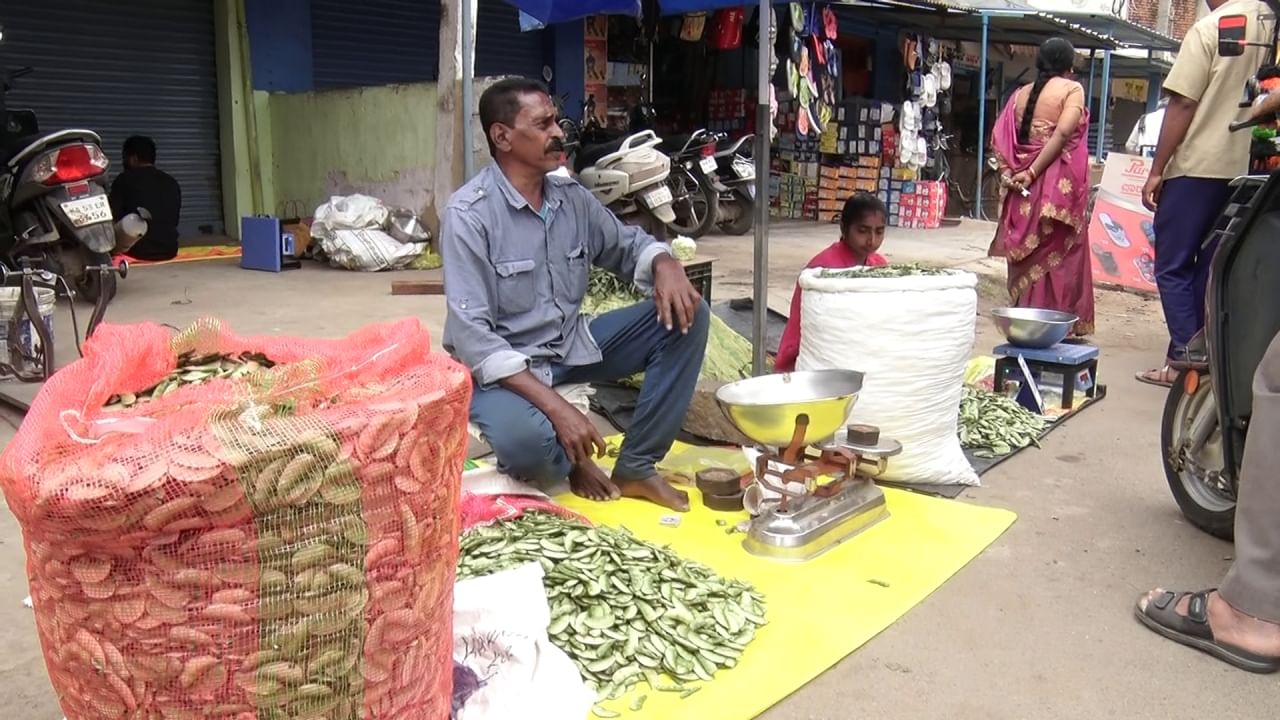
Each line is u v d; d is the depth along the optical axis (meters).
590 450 2.54
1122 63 16.45
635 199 7.98
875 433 2.81
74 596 1.22
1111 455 3.54
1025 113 4.65
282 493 1.20
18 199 5.21
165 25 8.65
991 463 3.41
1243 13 3.95
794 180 12.18
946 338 3.05
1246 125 3.35
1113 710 1.97
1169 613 2.25
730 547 2.65
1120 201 7.16
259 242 7.44
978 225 12.00
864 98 12.70
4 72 6.03
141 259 7.54
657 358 2.91
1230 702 2.01
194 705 1.24
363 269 7.48
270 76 9.15
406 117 8.05
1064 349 4.08
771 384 2.72
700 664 2.03
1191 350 2.95
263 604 1.23
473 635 1.87
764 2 3.50
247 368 1.56
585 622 2.06
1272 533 2.08
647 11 4.45
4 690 1.96
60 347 4.59
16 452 1.20
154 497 1.15
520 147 2.70
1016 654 2.17
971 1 12.00
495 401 2.67
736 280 7.38
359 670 1.31
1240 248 2.54
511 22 10.99
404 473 1.31
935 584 2.47
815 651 2.13
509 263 2.78
